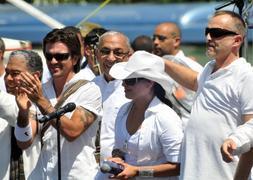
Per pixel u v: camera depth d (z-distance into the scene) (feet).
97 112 56.29
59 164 53.67
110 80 61.26
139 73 53.21
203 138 51.52
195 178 51.62
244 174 50.96
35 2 136.05
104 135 59.47
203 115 51.60
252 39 97.25
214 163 51.34
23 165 57.31
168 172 53.16
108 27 118.11
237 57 51.85
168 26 84.17
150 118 53.47
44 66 66.74
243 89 50.70
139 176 53.31
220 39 51.44
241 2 57.52
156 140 53.31
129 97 53.78
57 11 121.39
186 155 52.03
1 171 57.21
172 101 56.70
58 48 56.29
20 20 115.34
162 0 165.99
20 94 54.90
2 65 64.08
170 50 84.79
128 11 123.34
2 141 57.21
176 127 53.16
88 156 56.29
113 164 53.01
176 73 55.52
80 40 58.80
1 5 120.26
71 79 56.49
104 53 61.36
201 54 118.52
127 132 54.24
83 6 129.39
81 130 55.31
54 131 56.03
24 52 56.90
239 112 51.06
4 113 56.44
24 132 55.47
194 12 120.98
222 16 51.55
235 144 48.96
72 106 53.21
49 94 57.21
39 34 112.06
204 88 51.93
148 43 86.22
